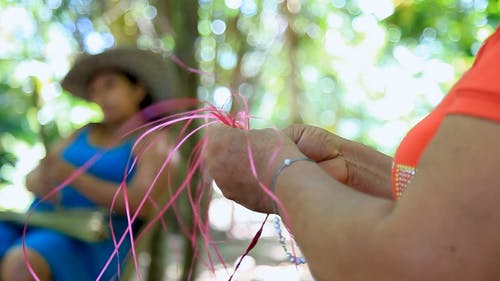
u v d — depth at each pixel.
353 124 9.88
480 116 0.82
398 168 1.06
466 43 5.90
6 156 5.83
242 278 4.76
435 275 0.80
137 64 2.83
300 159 1.04
